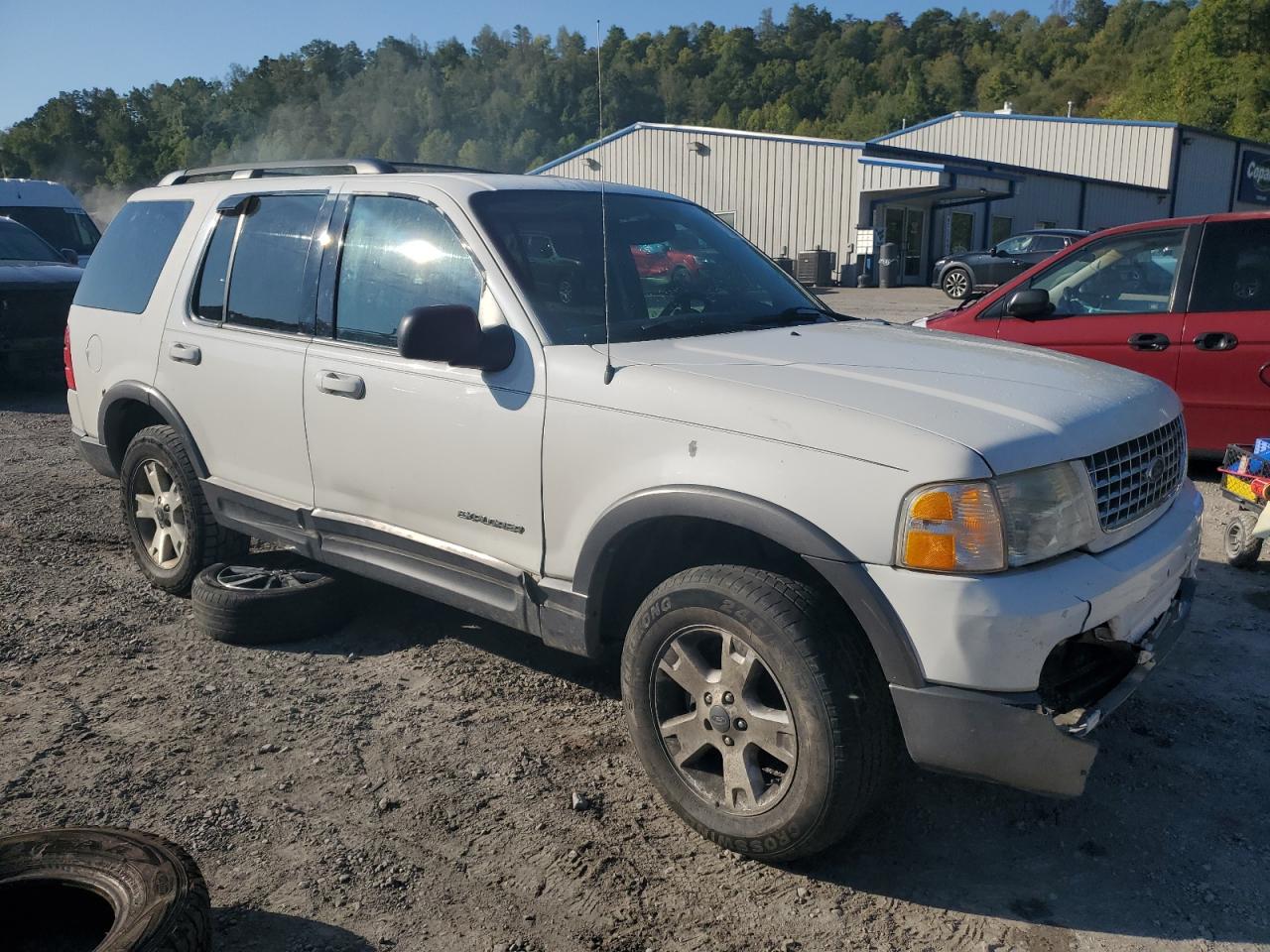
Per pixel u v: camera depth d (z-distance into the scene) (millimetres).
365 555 3920
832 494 2639
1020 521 2564
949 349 3414
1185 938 2619
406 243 3799
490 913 2719
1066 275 7012
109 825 3102
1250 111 67375
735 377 2971
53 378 12156
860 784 2668
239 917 2705
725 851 2980
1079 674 2762
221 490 4488
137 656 4316
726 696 2854
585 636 3215
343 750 3545
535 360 3299
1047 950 2582
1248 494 5082
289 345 4094
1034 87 134125
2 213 15445
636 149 33719
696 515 2842
